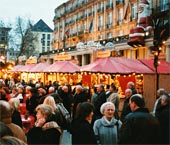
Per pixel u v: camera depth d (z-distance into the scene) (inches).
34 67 954.7
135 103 193.2
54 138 183.2
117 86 683.4
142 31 976.3
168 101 264.4
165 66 615.8
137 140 176.4
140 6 1013.8
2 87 465.4
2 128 95.6
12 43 2101.4
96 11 1948.8
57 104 317.1
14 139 87.2
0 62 1342.3
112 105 213.2
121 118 314.5
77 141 188.9
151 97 608.4
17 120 245.4
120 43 1246.9
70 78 989.2
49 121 196.7
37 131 184.1
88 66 589.3
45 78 1087.6
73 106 456.4
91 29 1855.3
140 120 178.5
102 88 420.5
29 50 2085.4
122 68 561.0
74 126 193.5
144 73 569.3
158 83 589.6
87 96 453.1
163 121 228.2
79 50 1577.3
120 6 1657.2
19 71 994.1
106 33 1812.3
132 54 1227.9
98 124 210.5
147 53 1067.3
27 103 408.8
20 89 477.7
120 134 182.7
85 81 888.3
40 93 405.7
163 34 783.7
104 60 581.3
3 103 171.9
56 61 841.5
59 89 534.9
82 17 2172.7
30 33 2102.6
